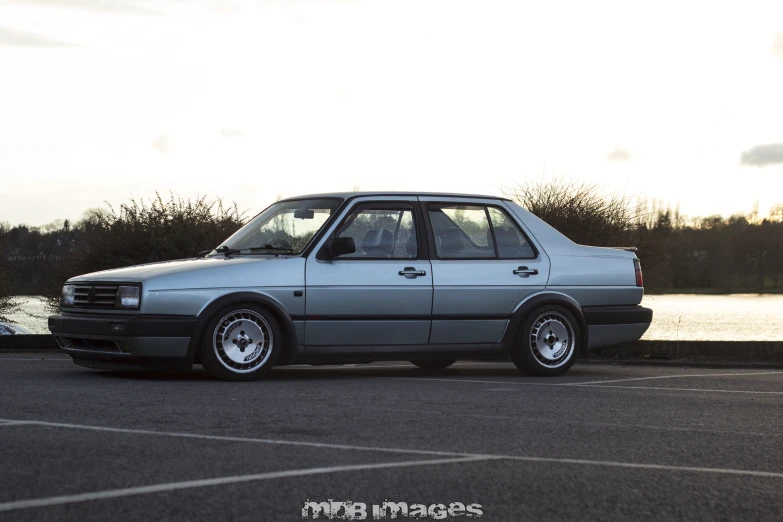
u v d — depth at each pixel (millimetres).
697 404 7367
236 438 5418
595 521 3885
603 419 6500
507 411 6762
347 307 8836
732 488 4516
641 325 10250
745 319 40719
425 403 7062
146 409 6387
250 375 8461
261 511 3893
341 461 4875
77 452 4930
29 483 4270
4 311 29891
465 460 4977
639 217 16984
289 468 4676
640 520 3918
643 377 9602
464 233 9531
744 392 8227
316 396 7320
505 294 9500
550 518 3914
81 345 8680
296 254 8812
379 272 8992
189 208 17797
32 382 7828
